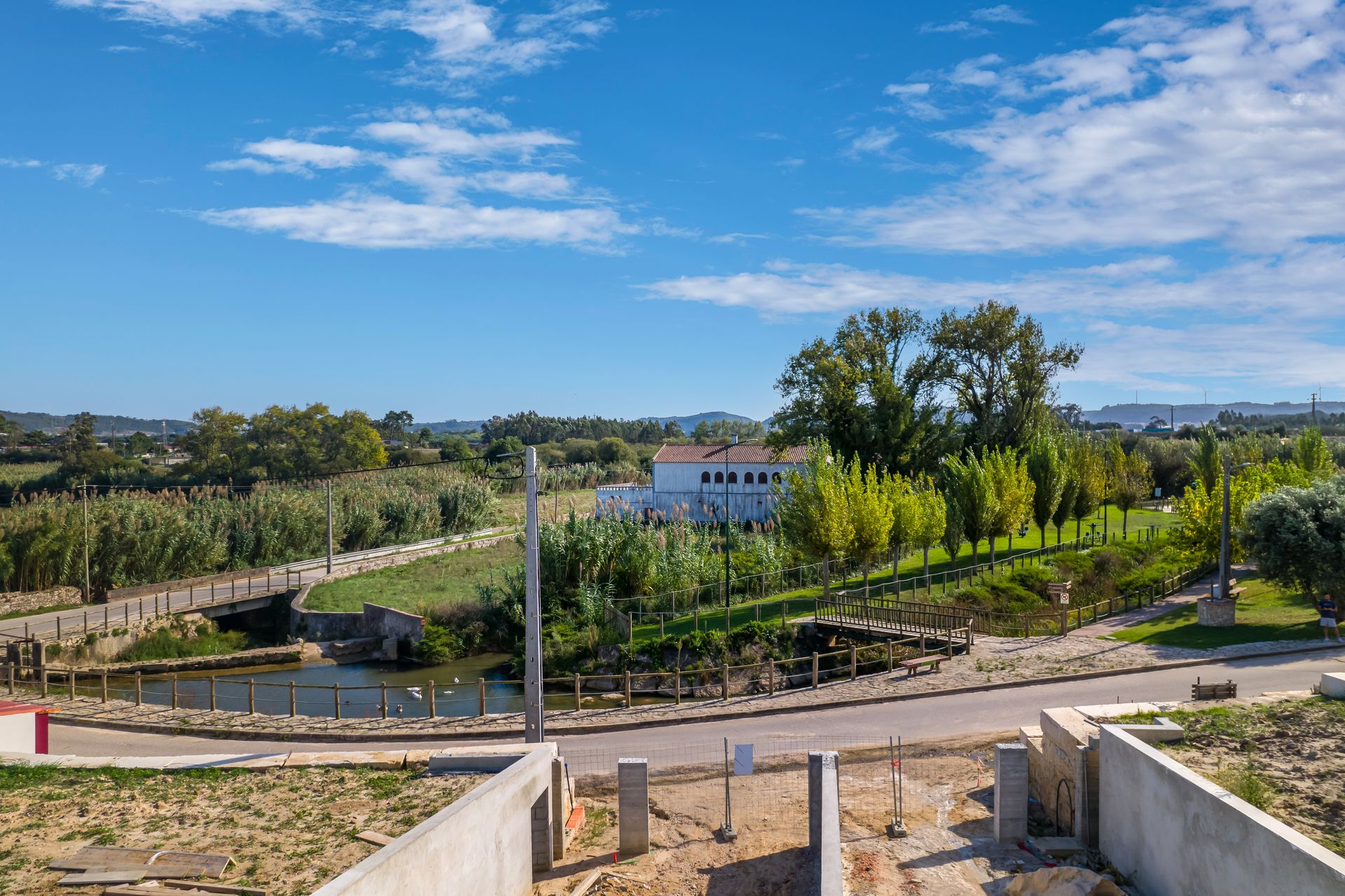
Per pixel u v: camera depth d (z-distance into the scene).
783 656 28.41
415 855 9.18
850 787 15.12
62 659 30.28
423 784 12.43
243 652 34.25
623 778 13.02
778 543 44.66
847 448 54.09
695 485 65.94
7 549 38.34
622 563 38.12
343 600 40.62
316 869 9.91
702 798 15.15
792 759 16.81
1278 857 8.51
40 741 15.82
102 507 43.50
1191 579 35.47
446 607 37.53
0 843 10.61
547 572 37.84
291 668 33.88
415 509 65.38
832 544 32.59
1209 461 51.09
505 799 11.49
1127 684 20.50
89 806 11.84
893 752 16.47
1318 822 9.87
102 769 13.28
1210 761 11.78
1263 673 20.56
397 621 36.25
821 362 53.84
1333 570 23.62
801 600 34.53
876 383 54.50
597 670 29.44
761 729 19.00
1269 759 11.80
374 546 61.00
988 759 16.27
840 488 33.59
